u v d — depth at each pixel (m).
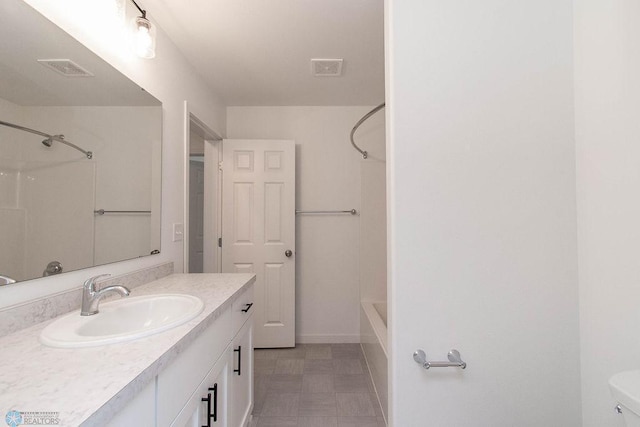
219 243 2.71
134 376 0.61
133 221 1.40
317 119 2.88
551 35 1.04
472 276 1.03
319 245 2.87
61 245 1.02
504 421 1.02
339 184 2.88
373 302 2.79
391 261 1.04
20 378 0.60
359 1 1.50
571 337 1.03
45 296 0.95
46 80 0.98
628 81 0.84
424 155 1.03
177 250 1.81
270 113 2.87
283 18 1.63
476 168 1.03
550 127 1.04
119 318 1.06
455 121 1.03
